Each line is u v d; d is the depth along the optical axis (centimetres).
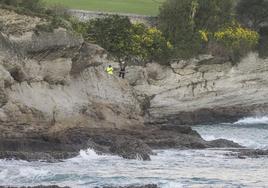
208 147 7981
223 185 5244
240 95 13112
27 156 6209
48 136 6900
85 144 7094
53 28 8169
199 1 13175
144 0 15875
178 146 7875
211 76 12788
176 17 12988
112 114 8938
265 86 13388
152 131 8581
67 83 8525
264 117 13200
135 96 10019
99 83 9212
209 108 12794
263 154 7450
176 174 5788
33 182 5075
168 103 12350
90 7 14438
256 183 5425
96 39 11781
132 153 6844
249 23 14038
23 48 7738
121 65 11775
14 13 8006
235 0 14138
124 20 12156
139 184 5034
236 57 13025
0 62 7250
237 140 9194
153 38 12338
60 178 5278
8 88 7269
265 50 13375
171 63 12400
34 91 7731
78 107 8338
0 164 5828
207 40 12825
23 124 7156
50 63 8156
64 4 13688
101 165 6200
